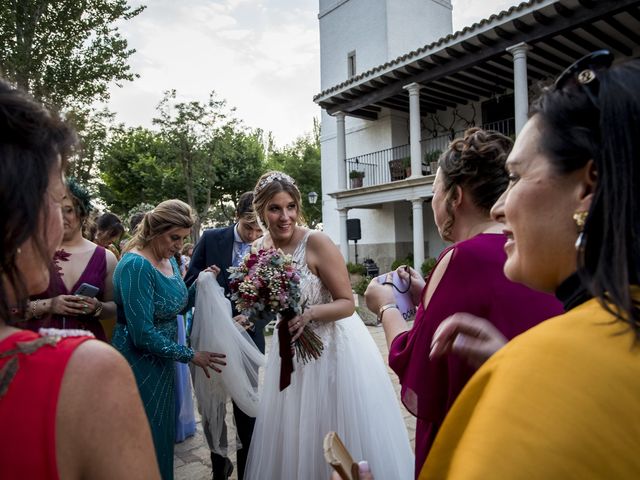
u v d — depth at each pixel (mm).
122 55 14367
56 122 691
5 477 562
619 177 521
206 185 23156
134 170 24375
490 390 562
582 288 610
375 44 16500
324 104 14508
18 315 665
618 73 558
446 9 17828
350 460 827
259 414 2301
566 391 492
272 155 36031
